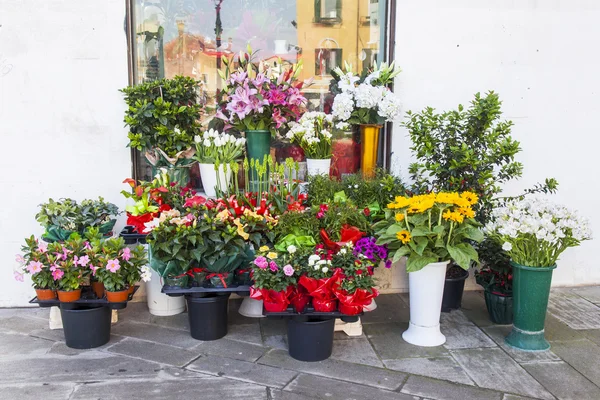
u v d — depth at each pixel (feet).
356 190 11.91
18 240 12.51
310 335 9.94
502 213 10.58
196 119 12.67
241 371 9.69
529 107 13.66
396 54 13.08
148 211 11.14
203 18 12.94
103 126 12.44
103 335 10.61
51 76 12.14
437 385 9.32
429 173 12.51
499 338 11.20
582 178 14.08
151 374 9.53
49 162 12.39
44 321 11.86
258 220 10.82
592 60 13.69
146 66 12.85
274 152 13.44
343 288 9.84
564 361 10.24
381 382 9.39
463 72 13.37
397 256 10.22
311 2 13.25
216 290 10.48
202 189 13.25
